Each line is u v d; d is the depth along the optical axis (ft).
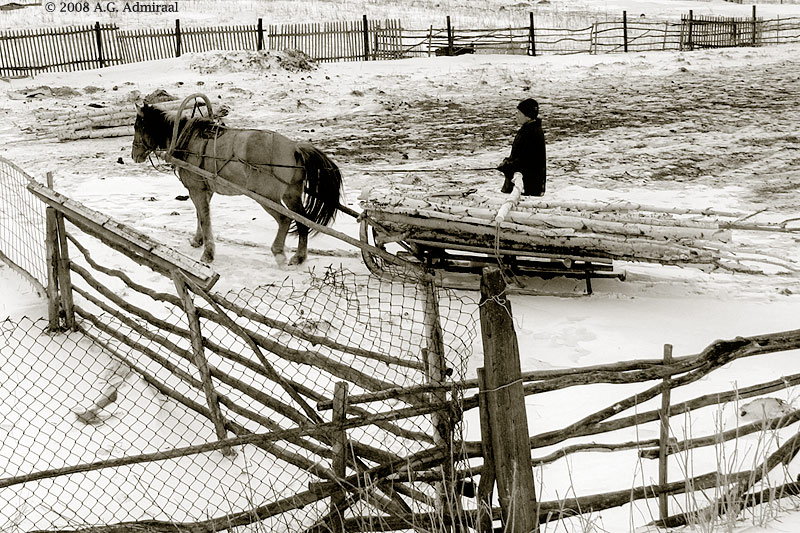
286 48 111.86
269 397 17.99
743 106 74.69
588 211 30.07
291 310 27.14
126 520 16.55
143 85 86.99
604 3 183.11
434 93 86.02
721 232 28.27
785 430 19.54
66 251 23.31
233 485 18.02
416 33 133.49
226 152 31.53
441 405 15.10
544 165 32.04
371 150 59.57
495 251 29.40
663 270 34.06
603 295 30.83
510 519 14.69
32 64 100.12
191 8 147.95
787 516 15.06
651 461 18.90
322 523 15.39
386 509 15.57
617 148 59.31
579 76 95.45
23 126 68.33
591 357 25.05
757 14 165.07
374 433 19.34
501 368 14.43
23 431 17.61
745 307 29.35
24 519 16.24
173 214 40.57
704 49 127.13
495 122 70.69
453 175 50.90
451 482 15.08
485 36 117.19
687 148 58.59
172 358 22.68
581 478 18.43
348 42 114.73
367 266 31.24
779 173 51.52
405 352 23.53
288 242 36.06
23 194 40.68
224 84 87.56
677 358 15.97
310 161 31.22
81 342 23.32
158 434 19.56
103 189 46.09
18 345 22.15
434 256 31.19
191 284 18.97
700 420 20.76
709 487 16.10
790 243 37.37
